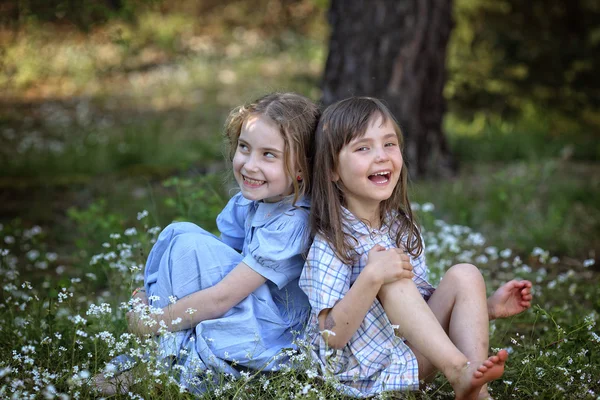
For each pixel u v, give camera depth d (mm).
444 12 7426
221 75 13648
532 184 6938
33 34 7738
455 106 9805
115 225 5051
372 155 3121
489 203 6543
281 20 17328
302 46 15680
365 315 3109
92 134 8992
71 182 7293
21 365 3213
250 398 2996
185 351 3111
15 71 9898
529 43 9641
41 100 11500
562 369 3148
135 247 4465
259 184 3186
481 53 9781
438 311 3164
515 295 3326
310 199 3301
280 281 3197
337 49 7203
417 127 7461
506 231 5930
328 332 2939
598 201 6680
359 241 3209
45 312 3822
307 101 3318
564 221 6145
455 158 8117
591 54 9516
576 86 9641
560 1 10180
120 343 3021
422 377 3104
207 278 3195
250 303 3205
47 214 6406
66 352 3385
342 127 3133
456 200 6656
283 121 3158
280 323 3240
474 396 2857
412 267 3059
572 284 4676
